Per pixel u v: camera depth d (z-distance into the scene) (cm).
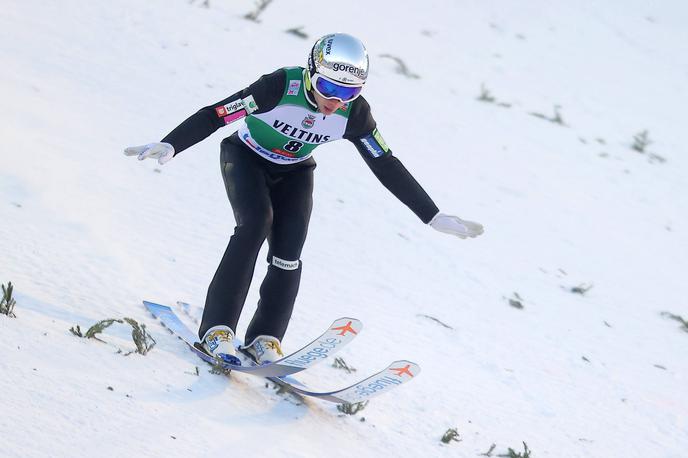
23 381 1165
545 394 1866
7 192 1997
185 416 1237
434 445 1473
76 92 2844
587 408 1853
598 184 3534
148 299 1688
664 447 1755
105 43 3378
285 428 1329
